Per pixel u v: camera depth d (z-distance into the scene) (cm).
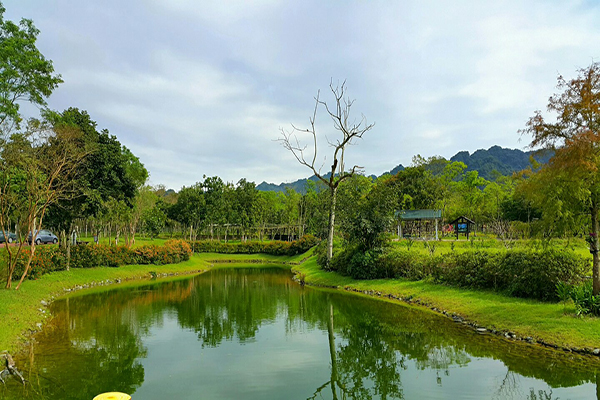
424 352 1041
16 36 2191
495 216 4697
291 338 1219
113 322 1441
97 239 3566
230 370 927
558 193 1057
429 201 5391
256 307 1750
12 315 1296
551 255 1294
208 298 2000
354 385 834
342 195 3422
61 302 1834
